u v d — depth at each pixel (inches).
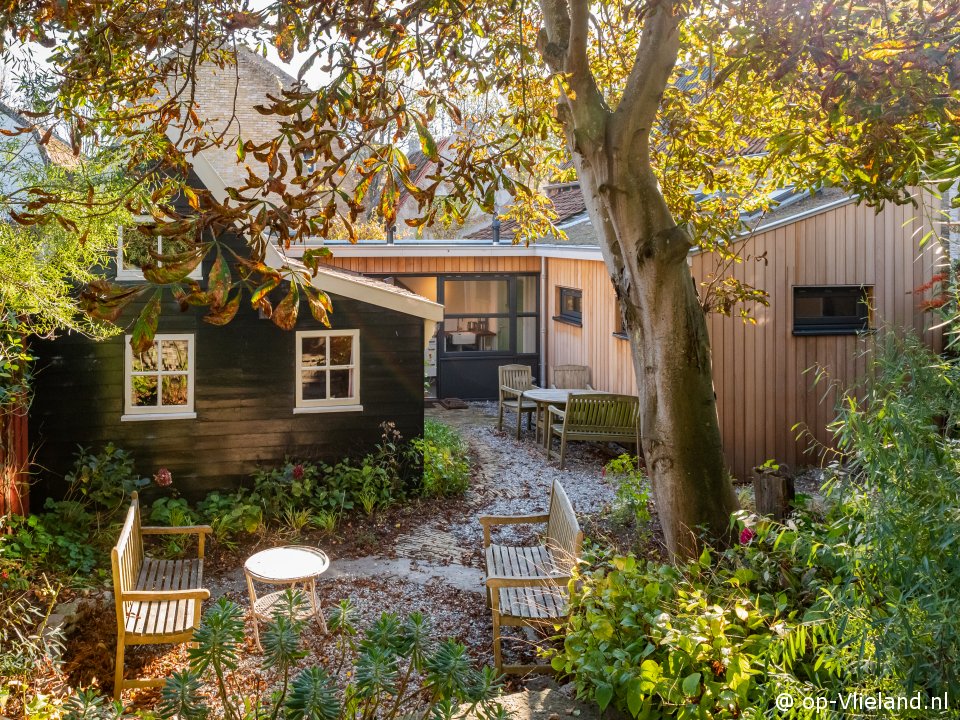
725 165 348.8
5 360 281.7
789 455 450.6
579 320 633.0
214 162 619.5
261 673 241.4
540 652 208.4
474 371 697.6
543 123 178.5
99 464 370.3
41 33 146.6
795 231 441.1
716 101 316.5
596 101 255.4
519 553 284.4
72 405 381.7
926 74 165.2
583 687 182.1
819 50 159.9
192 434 397.1
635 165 255.1
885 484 129.5
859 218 448.1
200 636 140.8
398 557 350.0
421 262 674.2
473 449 530.6
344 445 416.5
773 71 198.5
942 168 174.2
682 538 261.0
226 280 90.0
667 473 264.1
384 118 116.2
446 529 386.6
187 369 396.5
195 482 398.0
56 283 257.6
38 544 311.4
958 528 114.6
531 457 517.3
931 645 117.1
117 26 149.0
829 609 134.5
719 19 215.6
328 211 113.3
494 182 132.5
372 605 297.1
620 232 260.1
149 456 392.2
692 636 158.6
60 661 227.0
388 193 115.4
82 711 138.5
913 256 453.7
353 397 417.4
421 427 427.2
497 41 217.5
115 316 86.5
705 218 319.6
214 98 665.0
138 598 232.2
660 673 161.3
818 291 453.7
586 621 193.8
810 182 254.8
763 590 185.6
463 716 138.4
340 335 413.7
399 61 155.3
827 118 184.9
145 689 236.2
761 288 439.5
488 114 244.5
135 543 273.0
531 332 708.0
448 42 160.2
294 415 408.5
